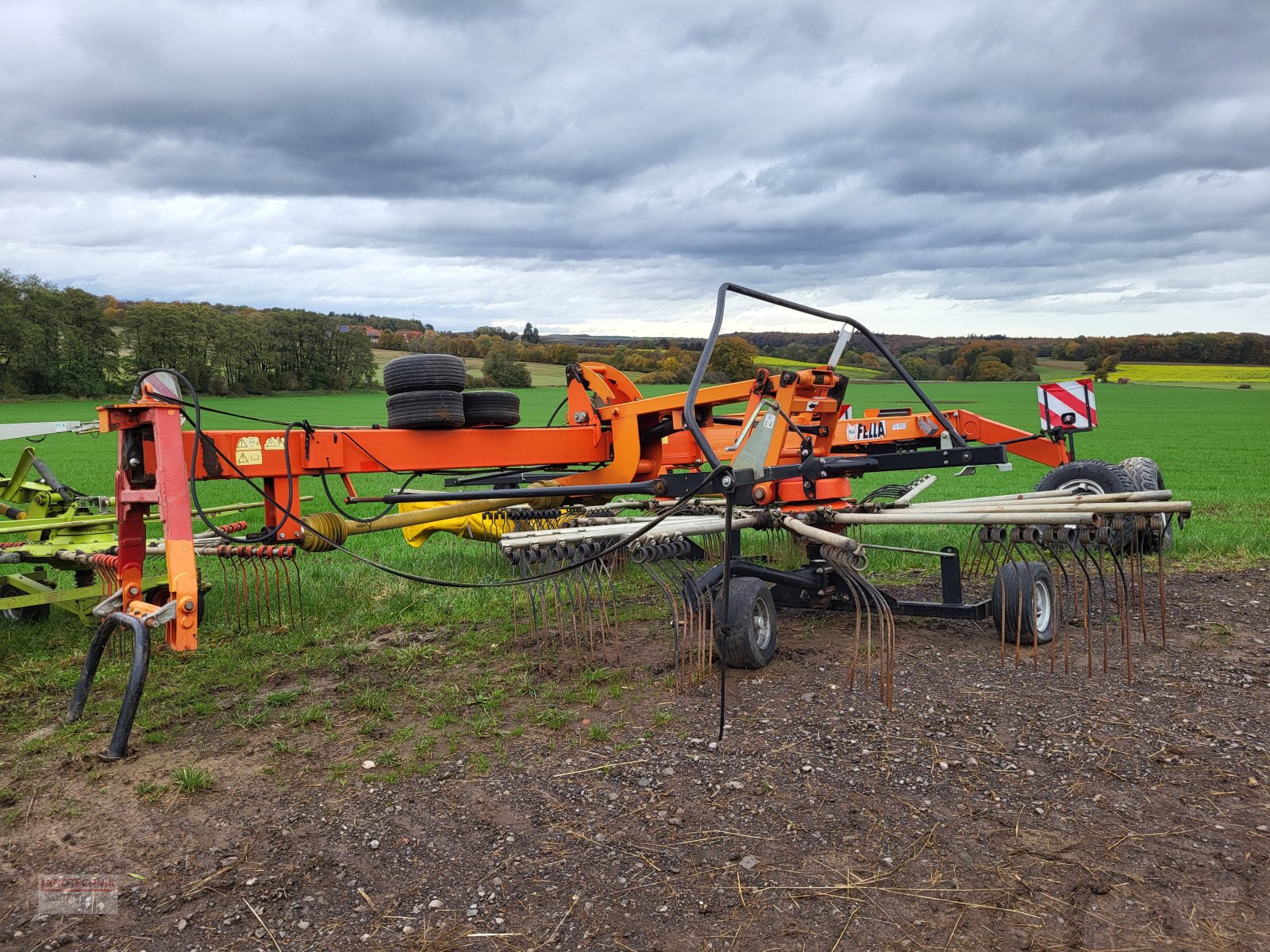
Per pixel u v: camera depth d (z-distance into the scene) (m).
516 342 92.88
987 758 4.48
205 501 17.41
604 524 6.70
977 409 58.22
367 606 8.09
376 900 3.37
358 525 6.56
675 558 6.25
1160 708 5.16
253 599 8.35
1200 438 39.44
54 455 35.81
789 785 4.22
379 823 3.97
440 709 5.42
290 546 6.94
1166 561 9.88
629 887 3.39
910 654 6.36
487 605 8.07
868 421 11.10
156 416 4.89
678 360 49.00
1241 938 3.00
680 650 6.51
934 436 10.80
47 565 7.73
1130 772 4.30
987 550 6.90
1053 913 3.16
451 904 3.32
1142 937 3.02
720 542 9.73
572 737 4.91
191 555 4.95
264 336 98.56
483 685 5.80
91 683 5.50
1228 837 3.67
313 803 4.20
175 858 3.72
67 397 85.38
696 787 4.22
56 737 5.09
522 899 3.34
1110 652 6.35
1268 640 6.60
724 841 3.72
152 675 6.20
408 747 4.88
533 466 7.32
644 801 4.10
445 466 6.66
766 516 6.30
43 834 3.97
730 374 31.56
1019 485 21.17
